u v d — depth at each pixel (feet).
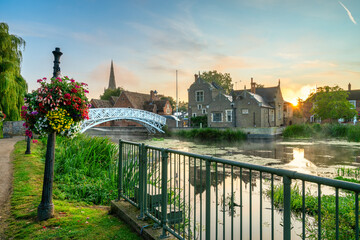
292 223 18.25
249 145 81.51
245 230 17.67
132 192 14.43
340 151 62.28
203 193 25.61
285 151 64.85
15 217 12.79
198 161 48.01
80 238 10.34
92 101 180.86
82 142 30.94
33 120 12.85
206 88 136.56
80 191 18.20
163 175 10.11
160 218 10.53
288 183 5.72
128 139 112.57
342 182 4.72
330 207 18.24
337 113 116.57
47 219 12.44
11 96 60.85
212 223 18.66
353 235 14.33
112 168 24.71
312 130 101.09
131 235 10.67
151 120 133.80
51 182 12.84
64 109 12.80
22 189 17.65
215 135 105.09
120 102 184.03
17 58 66.03
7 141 53.01
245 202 23.38
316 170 40.29
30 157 31.30
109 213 13.66
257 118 114.21
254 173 37.32
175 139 110.32
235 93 138.21
